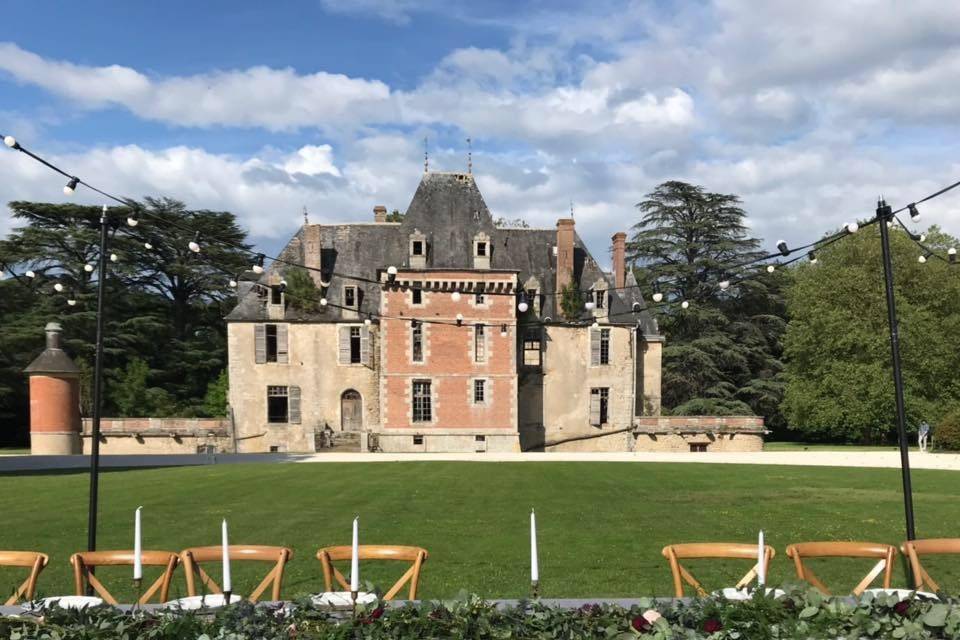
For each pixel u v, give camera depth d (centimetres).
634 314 4350
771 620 599
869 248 4309
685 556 750
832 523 1513
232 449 4028
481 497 1870
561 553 1231
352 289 4162
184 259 4956
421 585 1041
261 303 4131
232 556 762
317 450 3978
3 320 4647
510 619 613
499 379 3994
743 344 5147
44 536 1371
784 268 5291
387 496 1884
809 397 4359
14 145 880
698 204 5200
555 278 4319
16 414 4553
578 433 4181
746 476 2414
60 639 579
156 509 1678
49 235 4647
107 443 3919
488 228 4128
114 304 4909
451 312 3981
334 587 1040
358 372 4128
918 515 1619
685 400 4997
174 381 5106
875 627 583
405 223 4109
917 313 4125
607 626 604
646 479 2312
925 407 4081
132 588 1040
